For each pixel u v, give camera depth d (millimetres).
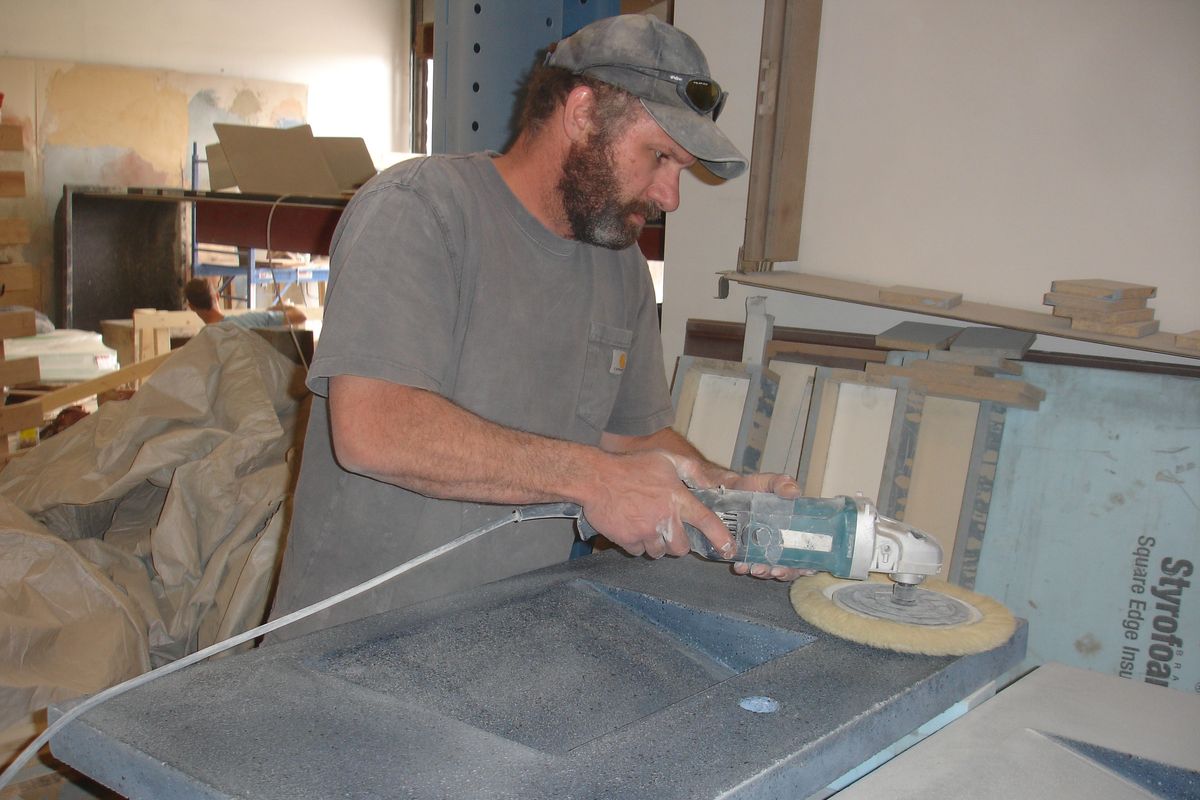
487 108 2115
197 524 2152
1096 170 2096
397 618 1034
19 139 2920
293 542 1304
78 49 6875
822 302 2486
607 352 1353
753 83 2539
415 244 1092
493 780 694
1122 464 2023
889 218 2383
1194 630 1918
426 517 1253
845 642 1001
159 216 6852
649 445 1443
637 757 733
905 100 2316
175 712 784
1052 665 1053
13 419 2822
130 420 2260
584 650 1083
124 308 6832
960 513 2064
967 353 2121
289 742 740
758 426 2311
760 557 1032
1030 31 2131
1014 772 810
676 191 1208
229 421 2264
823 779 786
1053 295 1998
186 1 7348
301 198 2750
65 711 803
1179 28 1962
